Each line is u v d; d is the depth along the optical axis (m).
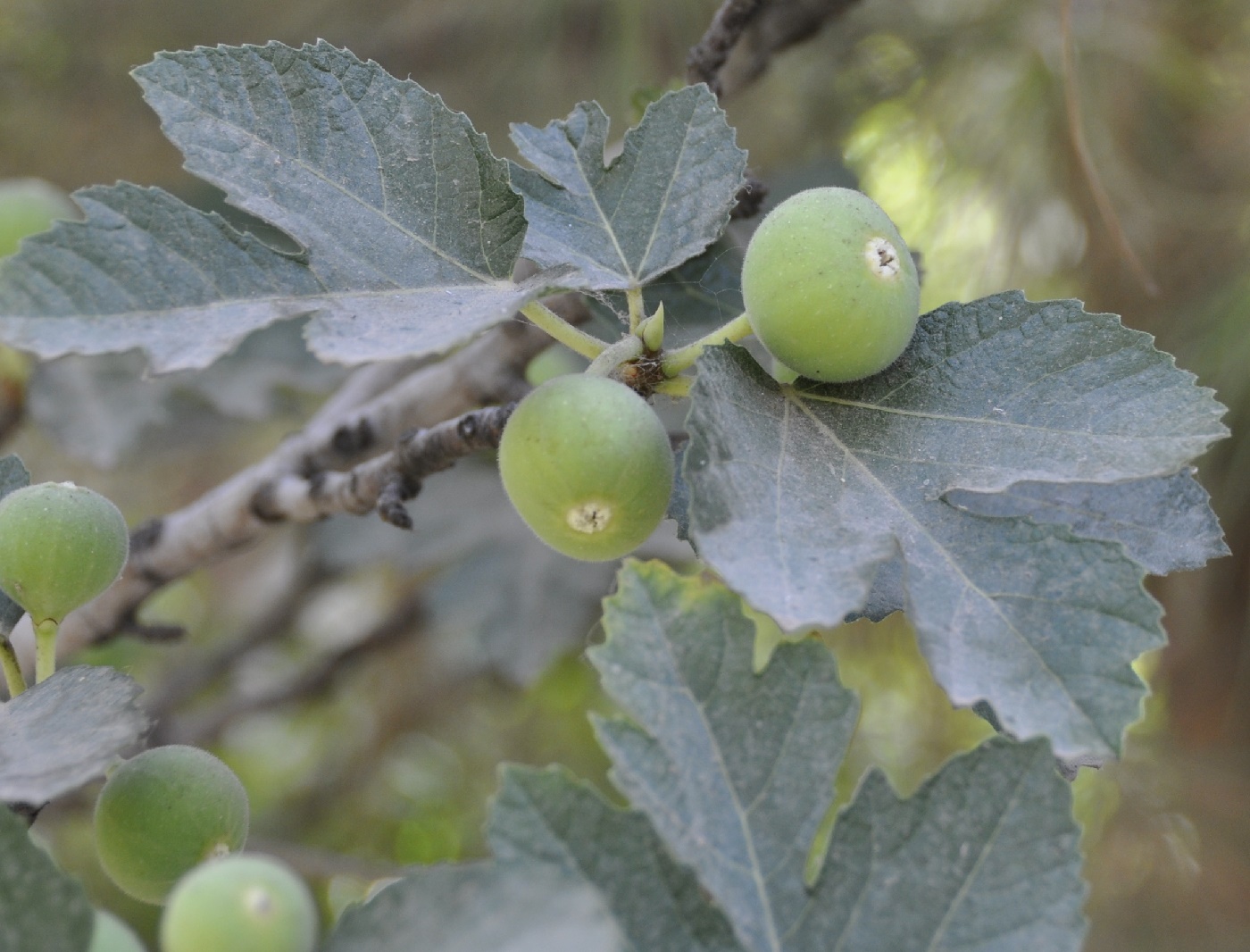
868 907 0.42
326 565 0.91
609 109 0.76
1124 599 0.42
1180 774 0.81
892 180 0.77
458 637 1.06
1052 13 0.74
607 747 0.42
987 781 0.42
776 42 0.63
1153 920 0.83
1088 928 0.41
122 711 0.43
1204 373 0.70
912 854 0.42
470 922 0.40
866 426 0.45
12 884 0.40
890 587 0.46
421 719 1.09
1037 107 0.72
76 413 0.77
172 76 0.45
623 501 0.44
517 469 0.44
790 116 0.80
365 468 0.58
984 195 0.73
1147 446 0.44
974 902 0.42
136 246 0.43
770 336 0.45
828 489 0.44
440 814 1.13
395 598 1.07
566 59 0.79
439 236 0.46
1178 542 0.46
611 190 0.48
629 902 0.41
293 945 0.40
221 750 1.07
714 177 0.48
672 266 0.48
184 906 0.40
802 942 0.42
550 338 0.61
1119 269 0.72
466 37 0.80
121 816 0.44
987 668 0.42
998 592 0.43
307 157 0.45
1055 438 0.45
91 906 0.40
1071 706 0.41
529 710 1.11
